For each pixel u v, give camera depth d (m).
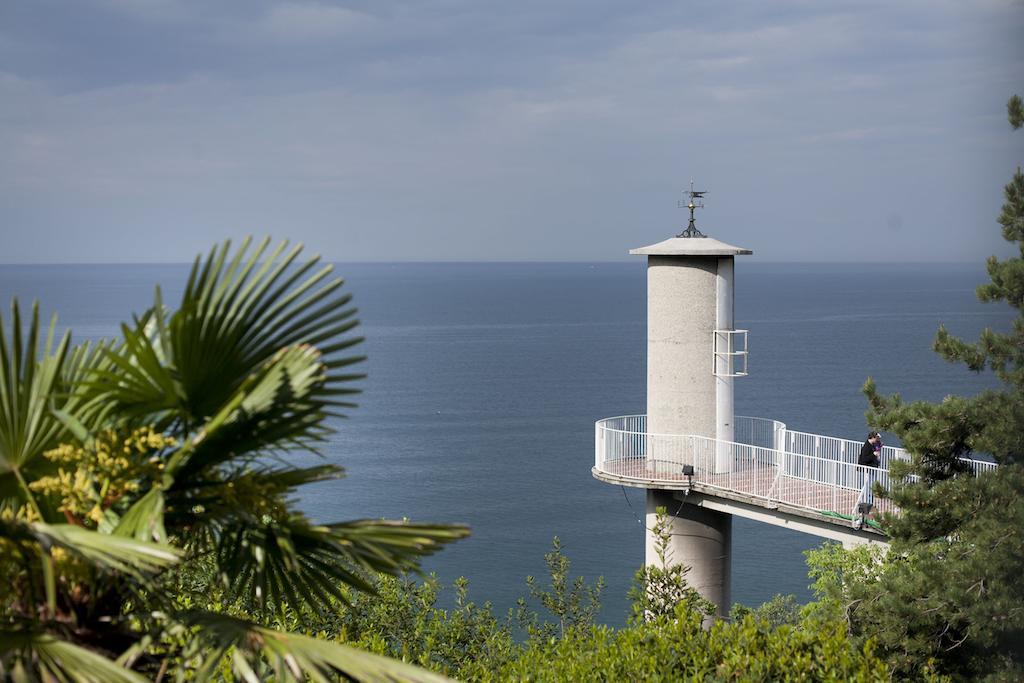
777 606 29.59
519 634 18.72
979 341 16.25
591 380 164.12
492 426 121.19
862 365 170.25
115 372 5.61
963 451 16.77
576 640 10.42
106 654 5.14
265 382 5.26
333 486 88.31
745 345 28.08
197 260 5.12
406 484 88.88
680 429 27.89
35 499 5.20
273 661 4.78
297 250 5.29
